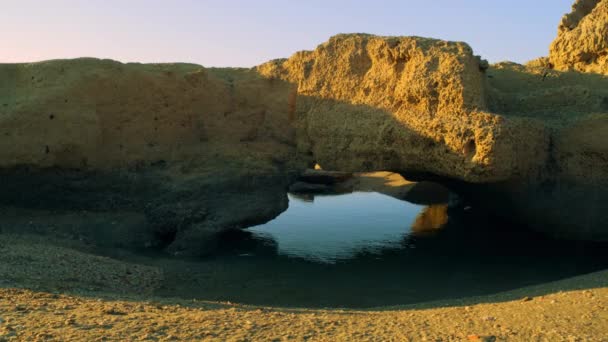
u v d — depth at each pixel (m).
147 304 9.32
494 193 19.84
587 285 10.85
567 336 7.28
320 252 18.95
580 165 16.83
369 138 17.72
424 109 16.59
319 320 8.40
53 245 15.80
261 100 21.56
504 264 17.08
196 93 20.66
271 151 20.94
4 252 13.33
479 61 17.88
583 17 23.39
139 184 19.31
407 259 17.94
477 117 15.27
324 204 31.88
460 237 21.67
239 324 7.66
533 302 9.78
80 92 18.02
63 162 17.94
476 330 7.76
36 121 17.23
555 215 17.80
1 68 18.25
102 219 18.66
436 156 15.92
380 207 30.61
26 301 8.43
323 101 19.95
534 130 16.19
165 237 19.12
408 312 10.09
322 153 19.55
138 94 19.44
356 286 14.58
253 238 21.36
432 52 17.11
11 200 18.00
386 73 18.28
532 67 21.69
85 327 6.90
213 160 20.34
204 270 16.08
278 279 15.25
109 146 18.98
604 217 16.89
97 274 13.39
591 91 18.08
